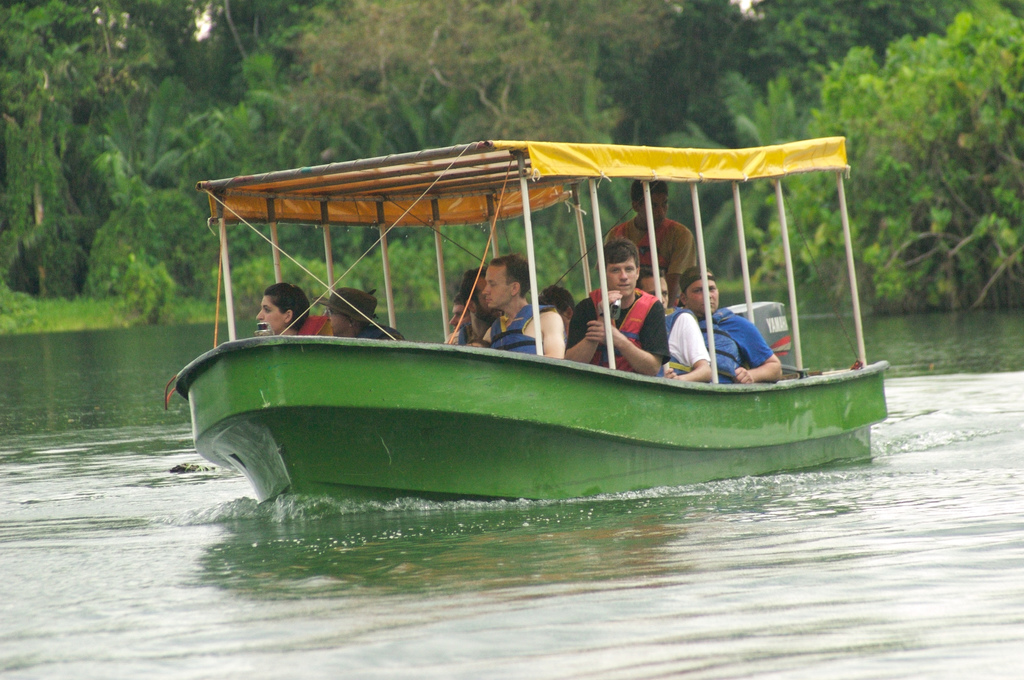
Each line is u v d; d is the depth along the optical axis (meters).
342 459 23.31
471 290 26.31
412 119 158.00
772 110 170.50
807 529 20.86
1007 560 17.83
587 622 15.30
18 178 150.25
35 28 156.25
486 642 14.55
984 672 13.15
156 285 148.00
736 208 28.38
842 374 30.38
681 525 21.75
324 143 159.88
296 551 20.58
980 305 100.25
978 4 169.25
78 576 19.30
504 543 20.56
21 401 54.34
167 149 168.50
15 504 27.64
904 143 100.06
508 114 154.38
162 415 47.56
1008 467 27.44
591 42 167.12
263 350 22.34
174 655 14.58
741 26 191.88
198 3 184.50
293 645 14.73
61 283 153.62
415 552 20.05
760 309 31.81
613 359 24.98
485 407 23.09
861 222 102.00
